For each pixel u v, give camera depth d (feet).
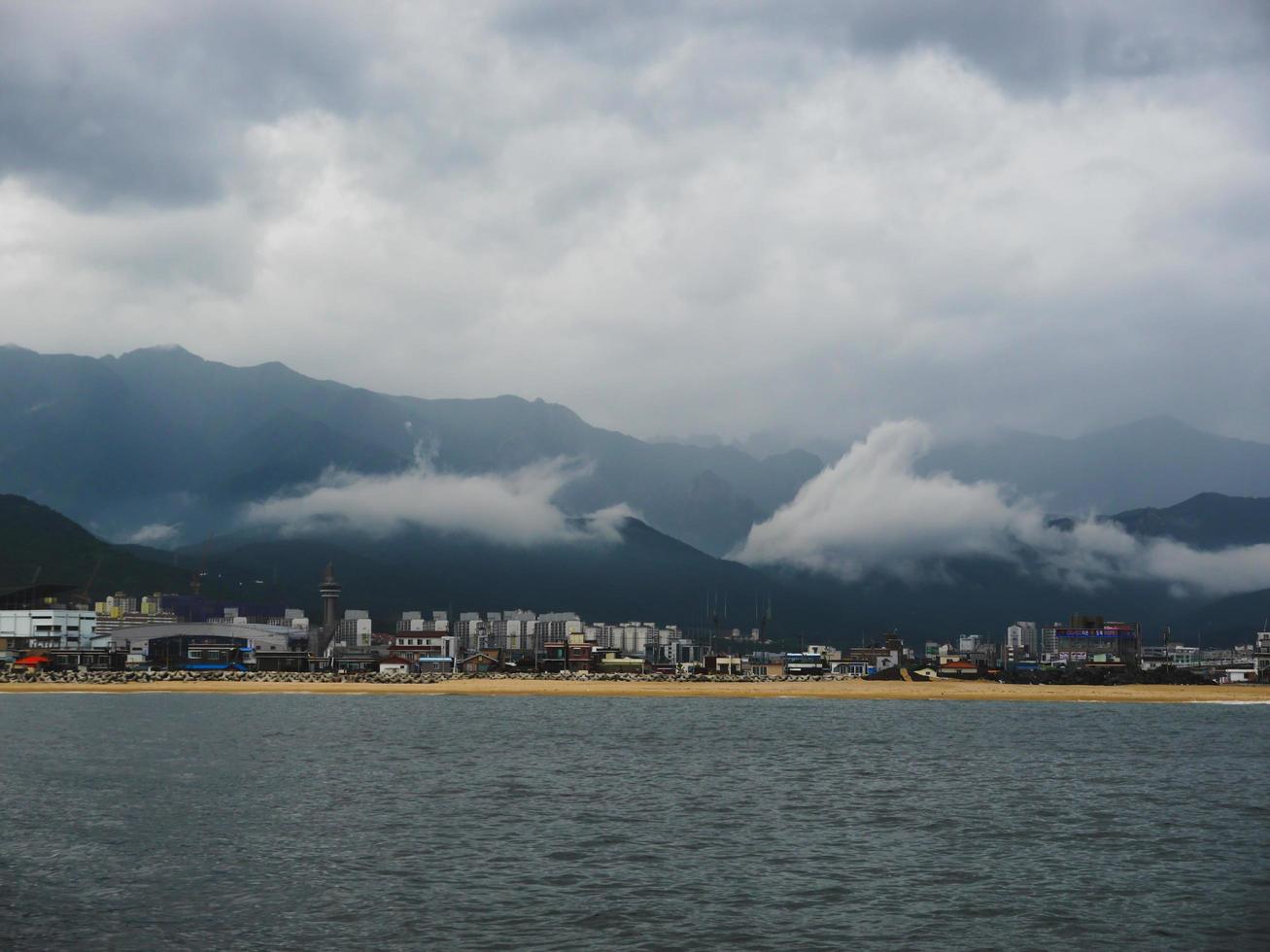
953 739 521.24
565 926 177.17
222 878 208.44
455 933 173.47
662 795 318.86
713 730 577.43
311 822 268.62
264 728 568.41
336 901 191.62
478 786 335.26
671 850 236.02
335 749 450.30
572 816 279.69
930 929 177.47
